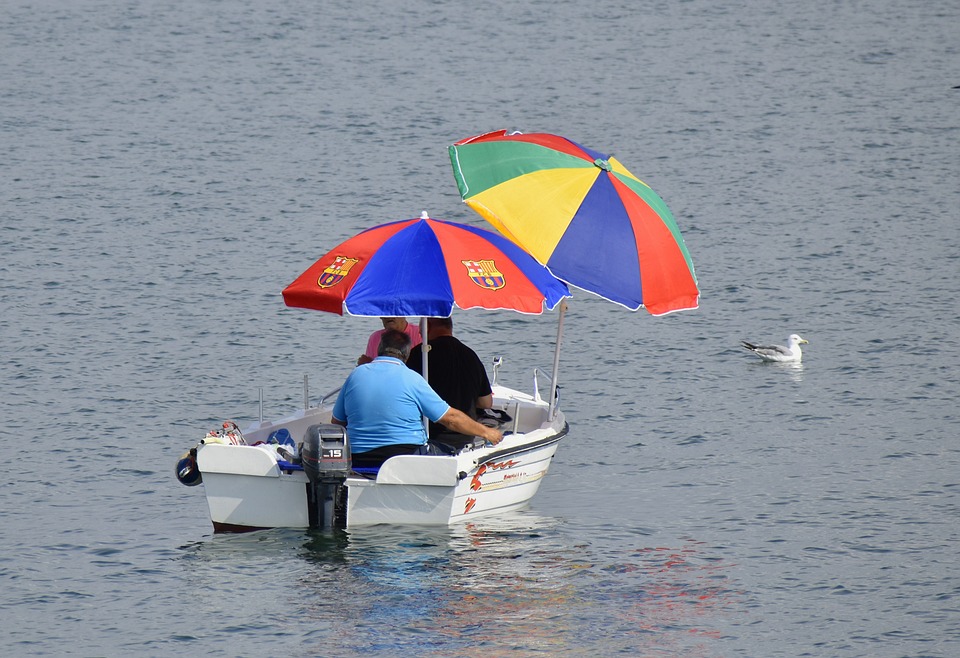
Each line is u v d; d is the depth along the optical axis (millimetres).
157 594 47219
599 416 75062
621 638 43875
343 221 131000
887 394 78938
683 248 55281
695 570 50500
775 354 85938
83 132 177250
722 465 65562
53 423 71688
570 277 51812
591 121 190250
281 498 51750
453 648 42750
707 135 179250
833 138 176250
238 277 108375
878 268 112938
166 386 79562
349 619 44906
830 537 54656
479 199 53125
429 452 53156
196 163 158250
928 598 47938
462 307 50875
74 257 113875
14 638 43812
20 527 55188
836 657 43094
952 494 60406
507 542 52938
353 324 94812
